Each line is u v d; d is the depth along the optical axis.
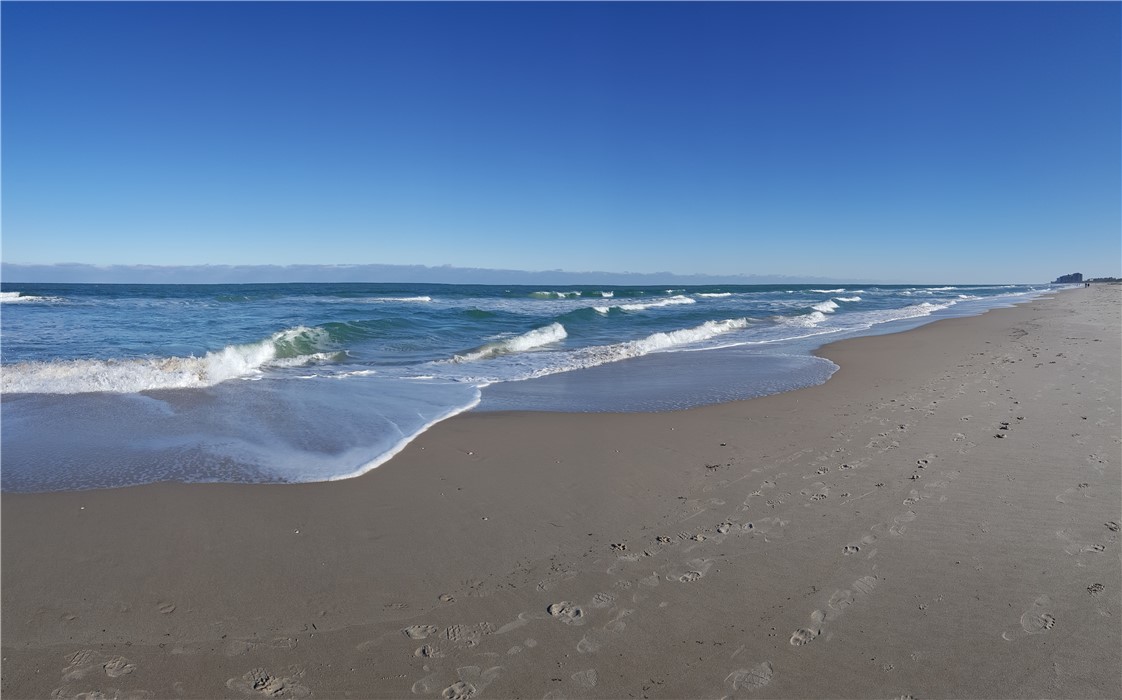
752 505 4.67
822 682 2.70
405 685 2.70
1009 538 3.99
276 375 10.79
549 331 16.81
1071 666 2.76
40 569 3.67
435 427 7.06
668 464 5.69
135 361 10.58
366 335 16.45
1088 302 36.44
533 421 7.37
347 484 5.15
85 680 2.72
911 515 4.39
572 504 4.73
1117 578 3.46
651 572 3.67
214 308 25.84
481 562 3.80
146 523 4.32
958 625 3.08
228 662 2.86
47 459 5.78
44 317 20.64
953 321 22.66
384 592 3.46
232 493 4.91
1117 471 5.10
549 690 2.67
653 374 11.09
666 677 2.75
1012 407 7.46
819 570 3.66
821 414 7.60
